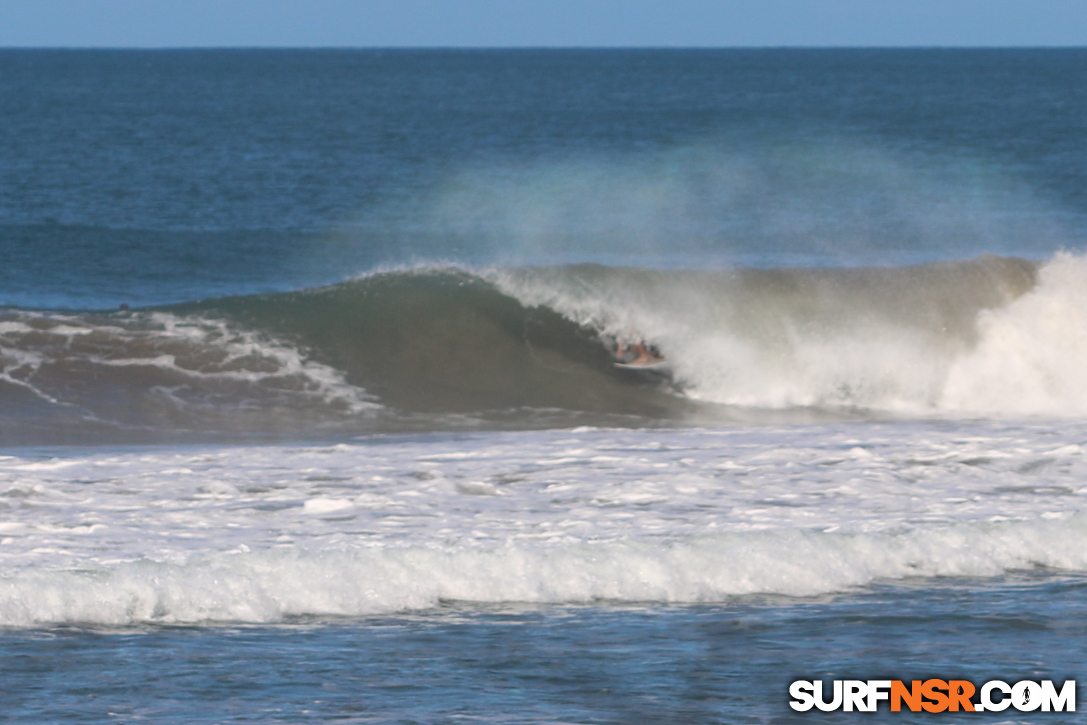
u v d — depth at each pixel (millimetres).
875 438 53594
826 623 32656
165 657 29484
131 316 66125
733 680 28859
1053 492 44062
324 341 65562
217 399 58781
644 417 60562
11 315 64688
